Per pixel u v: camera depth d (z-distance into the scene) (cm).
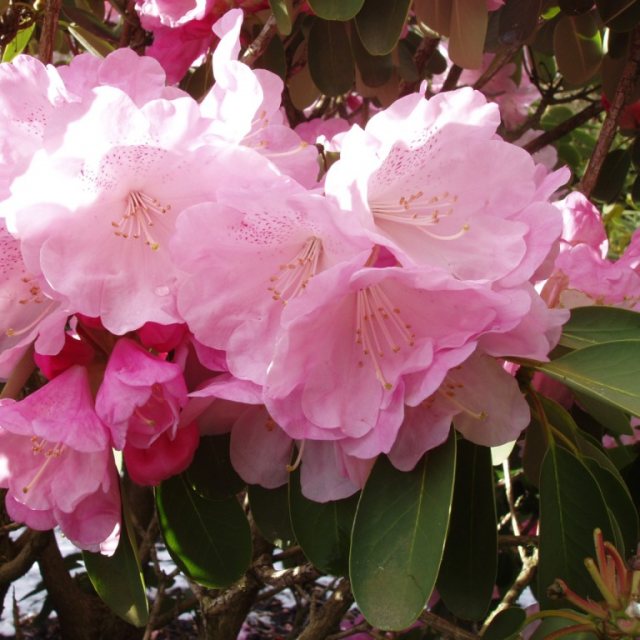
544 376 78
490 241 65
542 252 64
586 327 72
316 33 94
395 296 64
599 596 70
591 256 76
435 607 113
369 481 66
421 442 65
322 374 63
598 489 71
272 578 91
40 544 94
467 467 70
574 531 70
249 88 63
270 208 62
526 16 92
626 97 90
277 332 63
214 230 62
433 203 66
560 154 156
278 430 68
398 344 64
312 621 94
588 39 104
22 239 62
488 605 69
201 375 66
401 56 97
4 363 65
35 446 65
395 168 65
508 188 65
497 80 140
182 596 140
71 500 64
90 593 129
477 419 66
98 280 63
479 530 70
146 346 64
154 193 64
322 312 62
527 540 86
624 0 88
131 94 66
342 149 61
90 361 65
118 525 66
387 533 65
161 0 84
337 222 61
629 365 66
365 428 63
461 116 64
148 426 63
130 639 119
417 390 63
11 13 86
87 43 88
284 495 74
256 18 89
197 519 72
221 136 62
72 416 63
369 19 81
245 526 72
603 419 79
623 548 70
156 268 64
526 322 64
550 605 70
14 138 64
